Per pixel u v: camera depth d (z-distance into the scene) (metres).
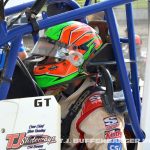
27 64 1.17
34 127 0.88
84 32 1.18
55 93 1.20
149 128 1.14
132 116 1.10
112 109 1.13
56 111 0.89
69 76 1.12
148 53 1.12
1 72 0.93
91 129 1.12
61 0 1.33
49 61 1.15
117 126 1.12
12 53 0.88
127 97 1.08
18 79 1.07
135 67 1.26
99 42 1.22
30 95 1.08
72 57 1.13
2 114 0.87
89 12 0.92
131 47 1.25
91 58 1.17
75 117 1.17
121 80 1.06
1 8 0.83
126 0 0.94
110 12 0.96
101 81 1.18
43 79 1.12
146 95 1.13
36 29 0.87
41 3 0.87
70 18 0.90
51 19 0.88
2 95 0.89
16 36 0.86
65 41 1.15
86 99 1.19
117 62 1.04
